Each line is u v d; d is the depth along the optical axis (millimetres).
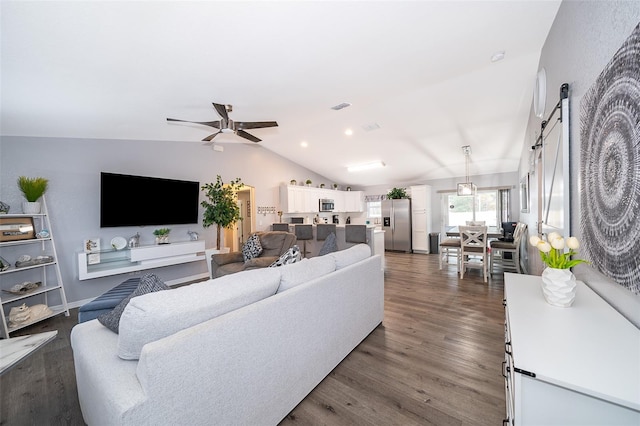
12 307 3041
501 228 6500
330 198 7891
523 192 4875
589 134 1273
